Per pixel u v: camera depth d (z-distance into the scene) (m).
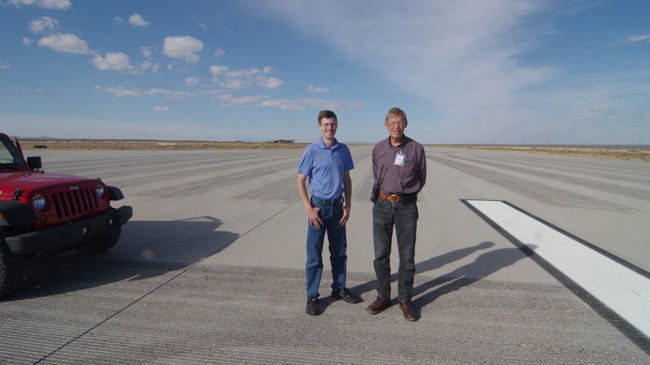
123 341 2.53
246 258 4.34
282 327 2.73
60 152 35.69
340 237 3.15
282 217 6.61
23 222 3.05
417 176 2.98
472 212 7.01
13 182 3.39
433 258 4.34
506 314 2.92
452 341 2.53
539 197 8.83
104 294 3.30
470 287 3.47
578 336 2.58
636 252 4.52
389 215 2.97
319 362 2.28
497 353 2.38
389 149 2.97
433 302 3.16
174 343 2.50
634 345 2.47
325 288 3.55
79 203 3.70
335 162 2.98
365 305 3.15
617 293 3.32
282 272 3.88
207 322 2.79
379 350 2.42
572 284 3.53
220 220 6.36
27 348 2.44
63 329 2.69
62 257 4.36
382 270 3.04
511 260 4.23
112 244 4.44
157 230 5.66
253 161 22.62
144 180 12.14
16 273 3.17
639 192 9.75
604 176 14.25
